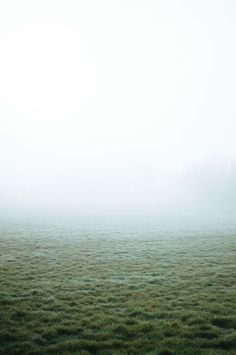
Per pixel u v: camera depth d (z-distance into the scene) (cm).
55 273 1950
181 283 1759
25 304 1386
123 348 1022
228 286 1717
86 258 2422
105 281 1788
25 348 1013
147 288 1658
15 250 2675
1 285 1664
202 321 1225
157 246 3034
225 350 1013
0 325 1170
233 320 1230
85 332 1130
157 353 991
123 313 1306
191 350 1008
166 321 1230
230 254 2659
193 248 2941
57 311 1325
